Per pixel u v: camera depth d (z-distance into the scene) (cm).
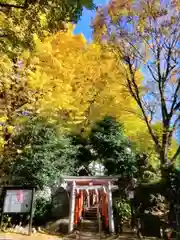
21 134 1216
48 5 501
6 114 992
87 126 1484
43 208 1298
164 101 1246
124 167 1530
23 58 957
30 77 1000
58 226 1212
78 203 1346
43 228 1191
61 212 1372
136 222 1134
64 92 1145
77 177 1277
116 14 1247
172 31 1228
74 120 1305
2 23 561
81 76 1307
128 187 1368
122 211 1228
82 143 1636
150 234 1048
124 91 1280
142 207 1212
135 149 1514
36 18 559
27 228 1141
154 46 1252
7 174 1234
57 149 1372
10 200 1072
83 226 1275
